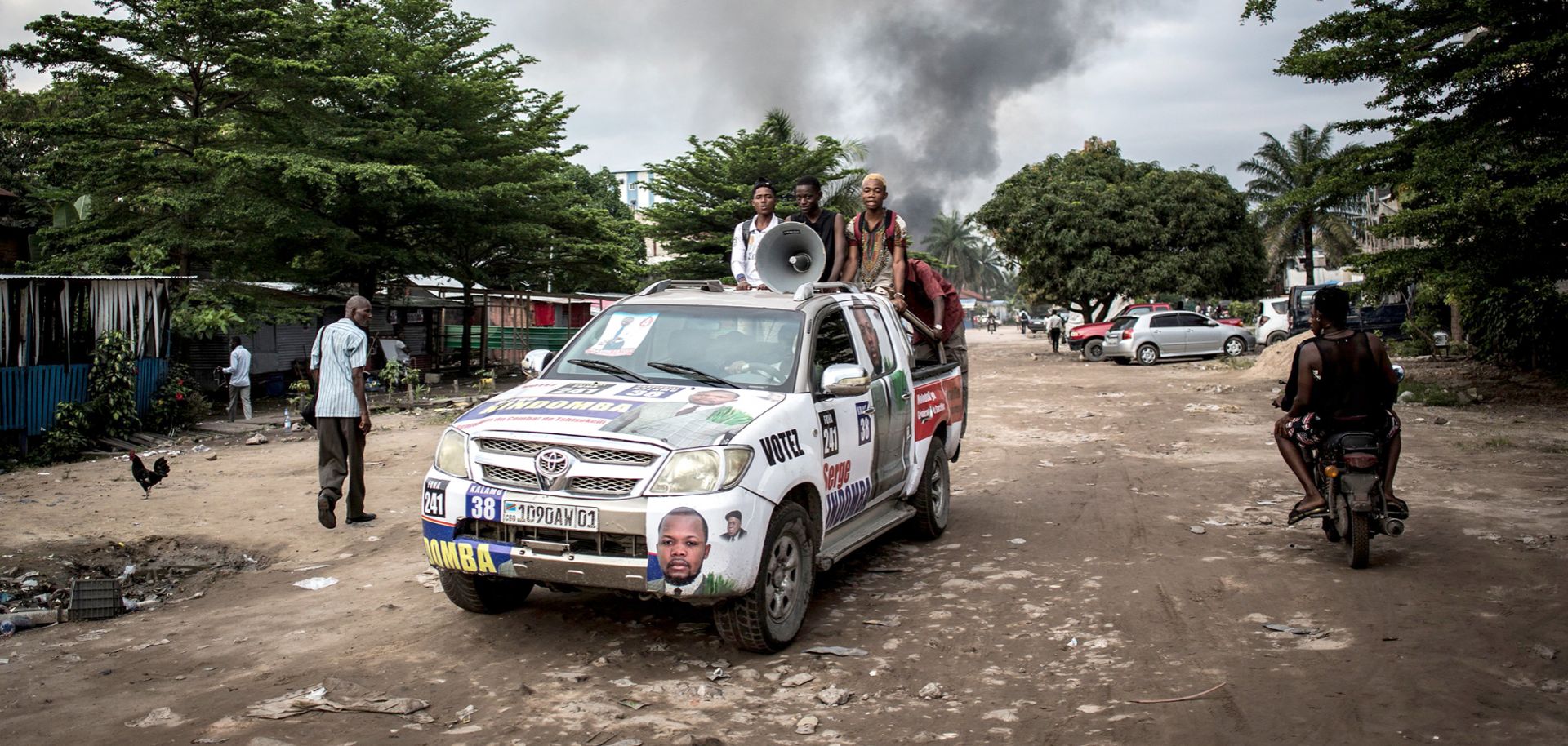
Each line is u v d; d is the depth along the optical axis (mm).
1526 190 13898
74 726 4109
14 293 14039
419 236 28391
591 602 5844
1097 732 3887
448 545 4852
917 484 7035
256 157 21906
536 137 29672
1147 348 30859
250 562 7559
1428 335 26266
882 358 6695
